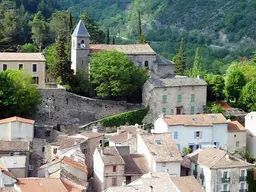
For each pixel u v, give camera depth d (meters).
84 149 142.88
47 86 173.75
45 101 163.75
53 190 111.06
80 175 125.56
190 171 138.12
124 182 123.00
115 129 168.50
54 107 164.75
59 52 177.25
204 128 154.75
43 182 113.44
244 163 135.50
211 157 137.00
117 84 172.50
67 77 176.12
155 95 172.50
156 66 193.38
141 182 117.38
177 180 121.00
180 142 153.00
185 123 153.25
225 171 133.38
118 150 135.75
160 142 138.50
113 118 168.38
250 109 187.25
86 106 168.75
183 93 175.25
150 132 155.25
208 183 132.62
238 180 134.38
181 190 117.38
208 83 187.75
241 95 189.62
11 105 152.62
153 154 134.25
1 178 112.12
